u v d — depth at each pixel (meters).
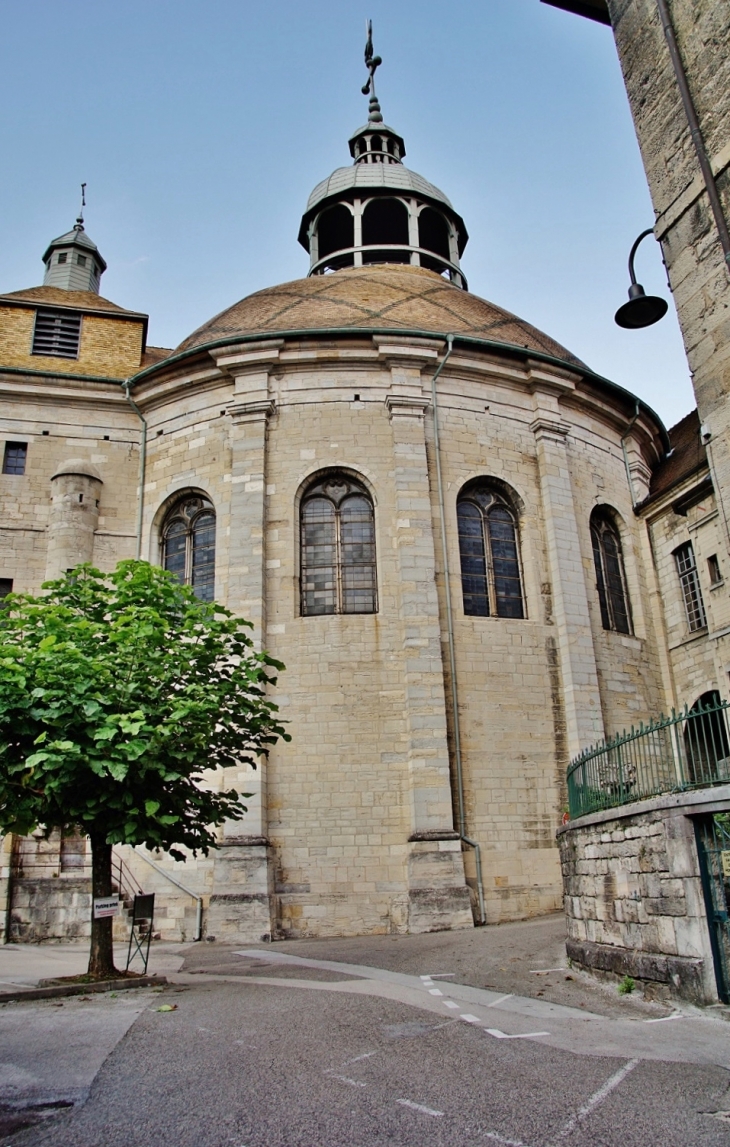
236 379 23.31
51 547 23.55
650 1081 6.72
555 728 21.66
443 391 23.52
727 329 10.00
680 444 28.64
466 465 23.08
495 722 21.11
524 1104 6.25
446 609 21.47
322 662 20.86
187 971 14.10
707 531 23.89
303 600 21.86
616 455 26.42
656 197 11.12
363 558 22.16
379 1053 7.74
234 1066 7.33
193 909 19.17
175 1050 7.93
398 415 22.70
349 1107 6.23
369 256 34.81
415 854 19.09
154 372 24.28
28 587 23.52
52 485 24.16
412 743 20.02
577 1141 5.52
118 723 11.94
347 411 22.91
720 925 9.16
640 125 11.47
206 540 23.23
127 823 12.20
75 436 24.88
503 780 20.70
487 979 11.91
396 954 15.02
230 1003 10.31
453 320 25.94
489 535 23.16
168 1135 5.70
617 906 10.82
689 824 9.43
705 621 24.08
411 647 20.70
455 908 18.62
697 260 10.47
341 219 35.56
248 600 21.16
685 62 10.86
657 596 25.55
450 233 35.03
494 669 21.55
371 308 25.94
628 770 11.22
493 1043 8.07
